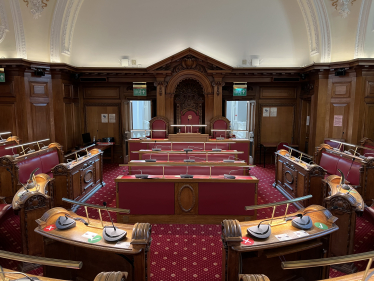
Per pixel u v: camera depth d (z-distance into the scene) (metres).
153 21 9.14
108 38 9.26
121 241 2.79
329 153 6.71
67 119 8.98
